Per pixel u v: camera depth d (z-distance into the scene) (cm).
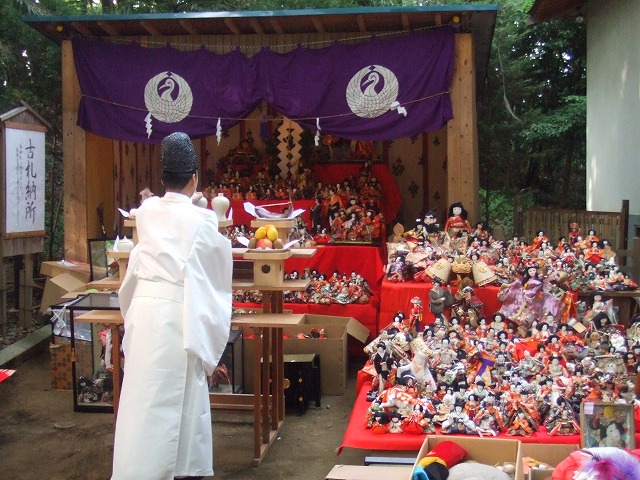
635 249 759
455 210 741
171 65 820
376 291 773
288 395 619
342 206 882
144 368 362
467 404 487
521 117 1387
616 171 1007
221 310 381
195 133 823
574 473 320
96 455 538
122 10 1188
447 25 771
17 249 802
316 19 795
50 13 1006
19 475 504
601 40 1091
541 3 1047
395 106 784
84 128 836
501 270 665
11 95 1033
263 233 510
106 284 513
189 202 388
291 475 499
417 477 356
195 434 373
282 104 804
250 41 866
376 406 488
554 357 531
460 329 586
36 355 785
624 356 533
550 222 970
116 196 952
